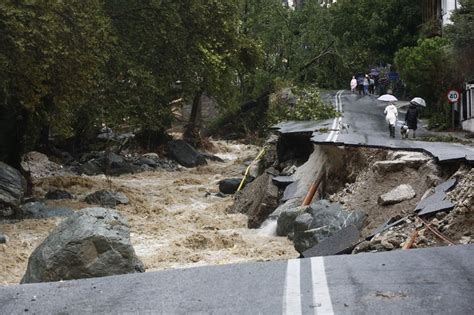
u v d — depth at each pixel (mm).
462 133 30016
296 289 6379
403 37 51125
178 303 5973
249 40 34531
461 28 29203
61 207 18812
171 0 26438
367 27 53406
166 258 13133
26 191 21578
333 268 7348
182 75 28672
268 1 46875
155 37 26297
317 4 49875
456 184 12453
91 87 21562
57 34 18188
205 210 20047
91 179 26812
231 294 6254
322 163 18094
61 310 5852
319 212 13805
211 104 56938
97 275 9281
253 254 13523
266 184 18984
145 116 26344
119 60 24406
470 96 30609
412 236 10562
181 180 27828
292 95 36438
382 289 6219
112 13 25469
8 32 16844
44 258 9312
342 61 49656
